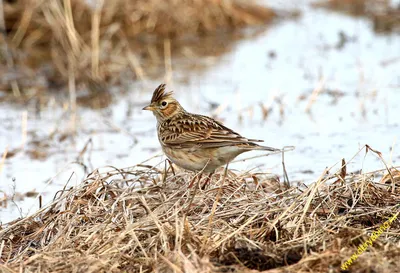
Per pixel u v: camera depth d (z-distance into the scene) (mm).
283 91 19625
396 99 18578
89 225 10406
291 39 24688
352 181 11273
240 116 17547
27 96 19875
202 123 12297
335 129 16641
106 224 10008
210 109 18453
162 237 9414
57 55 21422
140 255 9383
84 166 14258
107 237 9812
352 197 10742
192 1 24547
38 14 22469
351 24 26359
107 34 22906
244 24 25719
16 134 17234
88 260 9078
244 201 10828
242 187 11461
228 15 25328
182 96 19469
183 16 24234
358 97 18938
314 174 13750
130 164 14961
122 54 22453
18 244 10812
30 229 11148
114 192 11516
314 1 29344
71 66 20625
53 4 22016
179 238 9352
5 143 16625
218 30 24922
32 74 21000
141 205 10797
